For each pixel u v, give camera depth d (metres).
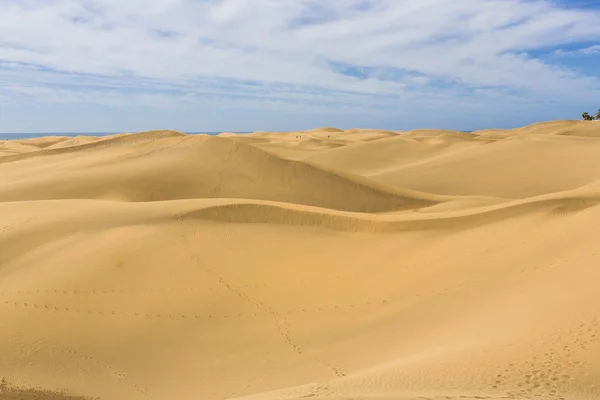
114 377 11.75
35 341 12.98
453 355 9.49
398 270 16.67
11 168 44.47
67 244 17.50
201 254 17.55
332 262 17.53
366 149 66.94
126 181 34.81
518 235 17.75
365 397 7.35
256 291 15.81
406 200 36.22
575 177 45.56
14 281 15.31
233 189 34.88
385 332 12.96
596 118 117.19
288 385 10.52
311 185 36.12
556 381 7.85
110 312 14.35
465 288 14.60
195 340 13.50
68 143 90.50
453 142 69.88
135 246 17.45
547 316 10.77
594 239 15.27
